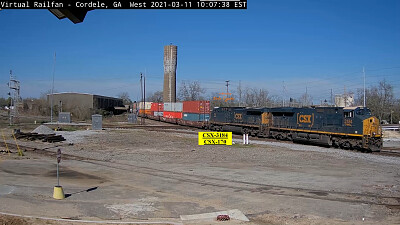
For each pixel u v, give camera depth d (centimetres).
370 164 2195
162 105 7675
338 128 3297
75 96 9731
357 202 1236
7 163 2144
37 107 9700
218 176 1767
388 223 997
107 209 1120
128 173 1852
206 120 5688
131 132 4975
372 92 8888
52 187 1432
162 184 1566
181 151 2925
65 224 899
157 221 995
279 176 1762
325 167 2066
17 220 888
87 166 2089
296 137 3825
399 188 1462
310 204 1212
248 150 2984
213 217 1055
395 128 5891
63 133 4694
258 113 4509
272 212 1119
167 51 8794
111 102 11400
